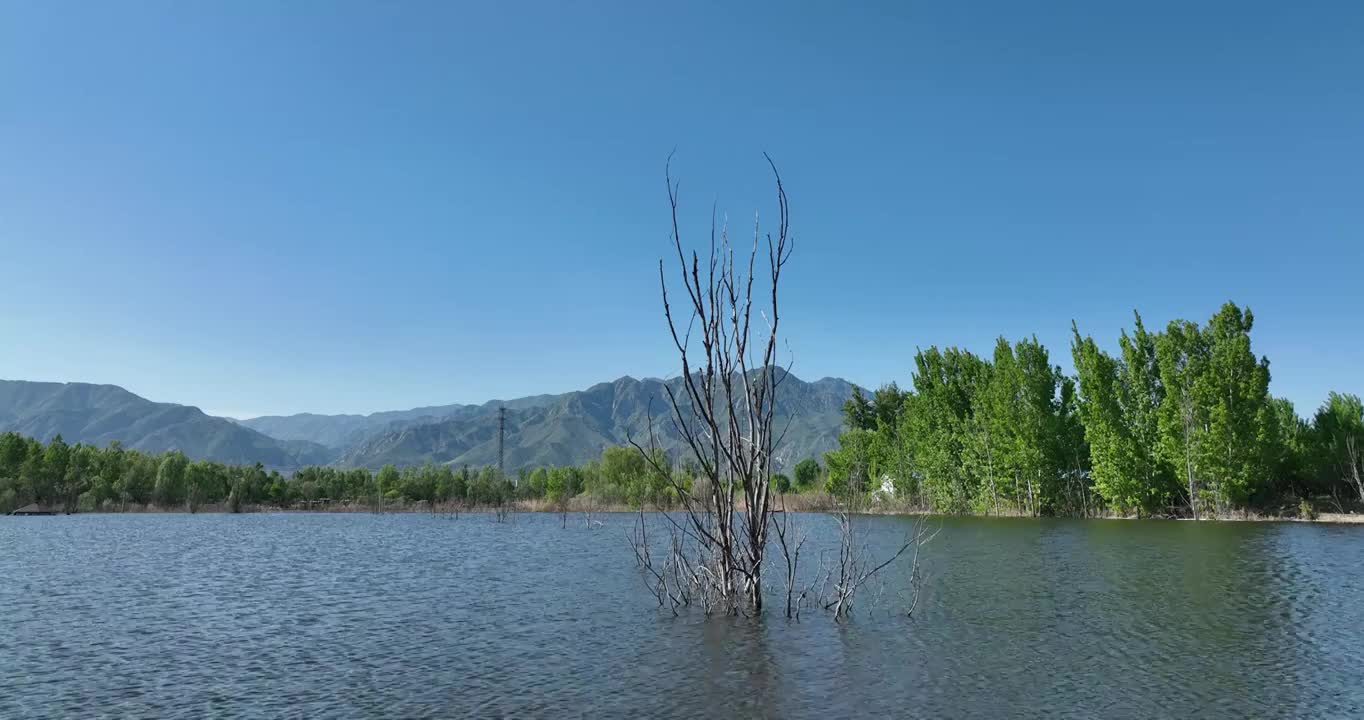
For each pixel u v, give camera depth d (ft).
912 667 47.57
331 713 40.01
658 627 60.85
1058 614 64.28
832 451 287.48
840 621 61.87
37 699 43.06
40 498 298.97
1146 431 194.18
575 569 101.35
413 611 70.33
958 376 252.21
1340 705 39.37
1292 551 109.91
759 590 64.34
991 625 60.03
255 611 71.20
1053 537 138.31
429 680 46.11
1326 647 51.85
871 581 83.76
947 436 239.71
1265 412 177.27
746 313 62.64
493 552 126.31
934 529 159.22
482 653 53.01
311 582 91.04
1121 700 40.57
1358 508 184.14
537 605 72.64
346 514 281.54
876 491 255.29
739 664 48.65
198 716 39.73
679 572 78.59
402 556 120.98
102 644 57.16
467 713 39.70
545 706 40.68
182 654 53.72
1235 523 167.12
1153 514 192.24
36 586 88.63
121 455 330.54
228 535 169.48
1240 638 54.80
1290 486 198.39
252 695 43.39
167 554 126.31
